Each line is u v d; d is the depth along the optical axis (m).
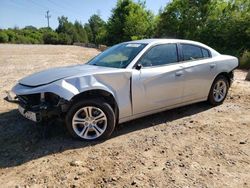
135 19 37.16
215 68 6.08
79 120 4.42
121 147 4.32
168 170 3.63
